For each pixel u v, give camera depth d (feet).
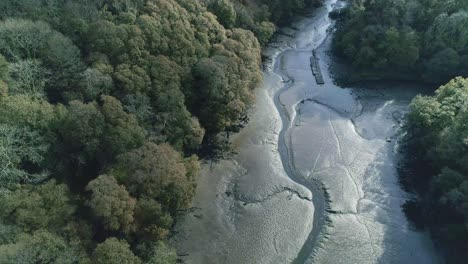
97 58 254.27
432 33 358.43
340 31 407.64
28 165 213.25
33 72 234.79
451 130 252.83
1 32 236.43
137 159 219.41
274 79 374.63
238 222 247.70
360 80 374.02
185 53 286.46
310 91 359.66
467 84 285.43
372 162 289.53
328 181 274.16
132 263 191.93
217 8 351.87
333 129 317.22
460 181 236.84
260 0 422.00
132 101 246.88
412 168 283.38
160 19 286.05
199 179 272.92
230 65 296.71
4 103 209.36
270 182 272.92
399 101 347.97
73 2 279.49
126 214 201.57
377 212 256.11
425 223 248.73
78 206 210.59
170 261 210.79
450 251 230.48
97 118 226.38
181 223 244.83
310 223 248.93
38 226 188.24
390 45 361.30
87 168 233.35
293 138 309.01
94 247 199.21
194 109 294.25
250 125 319.47
